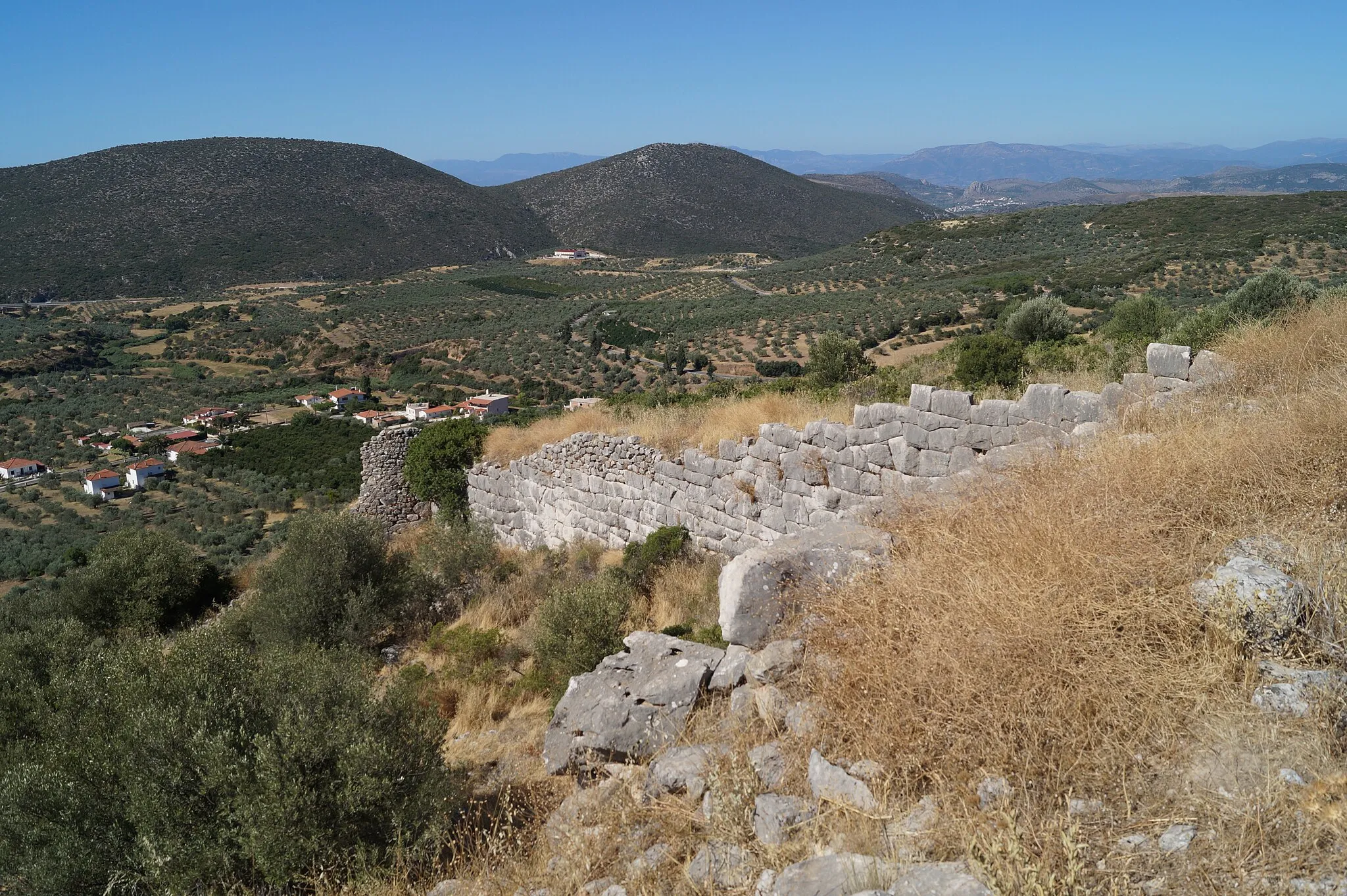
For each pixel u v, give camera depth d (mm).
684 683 5871
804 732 4602
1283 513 5066
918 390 9625
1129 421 7676
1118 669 4012
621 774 5543
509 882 4820
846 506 10609
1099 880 3029
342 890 5383
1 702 9438
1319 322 8492
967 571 5043
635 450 14469
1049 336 26906
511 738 8391
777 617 6031
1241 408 7141
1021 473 7047
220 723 6316
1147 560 4656
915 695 4293
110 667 7805
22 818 5863
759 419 12422
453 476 19391
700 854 4078
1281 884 2777
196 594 20312
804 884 3377
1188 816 3227
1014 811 3426
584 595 9883
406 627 13391
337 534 13945
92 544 39375
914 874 3195
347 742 6066
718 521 12711
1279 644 4062
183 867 5602
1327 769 3221
